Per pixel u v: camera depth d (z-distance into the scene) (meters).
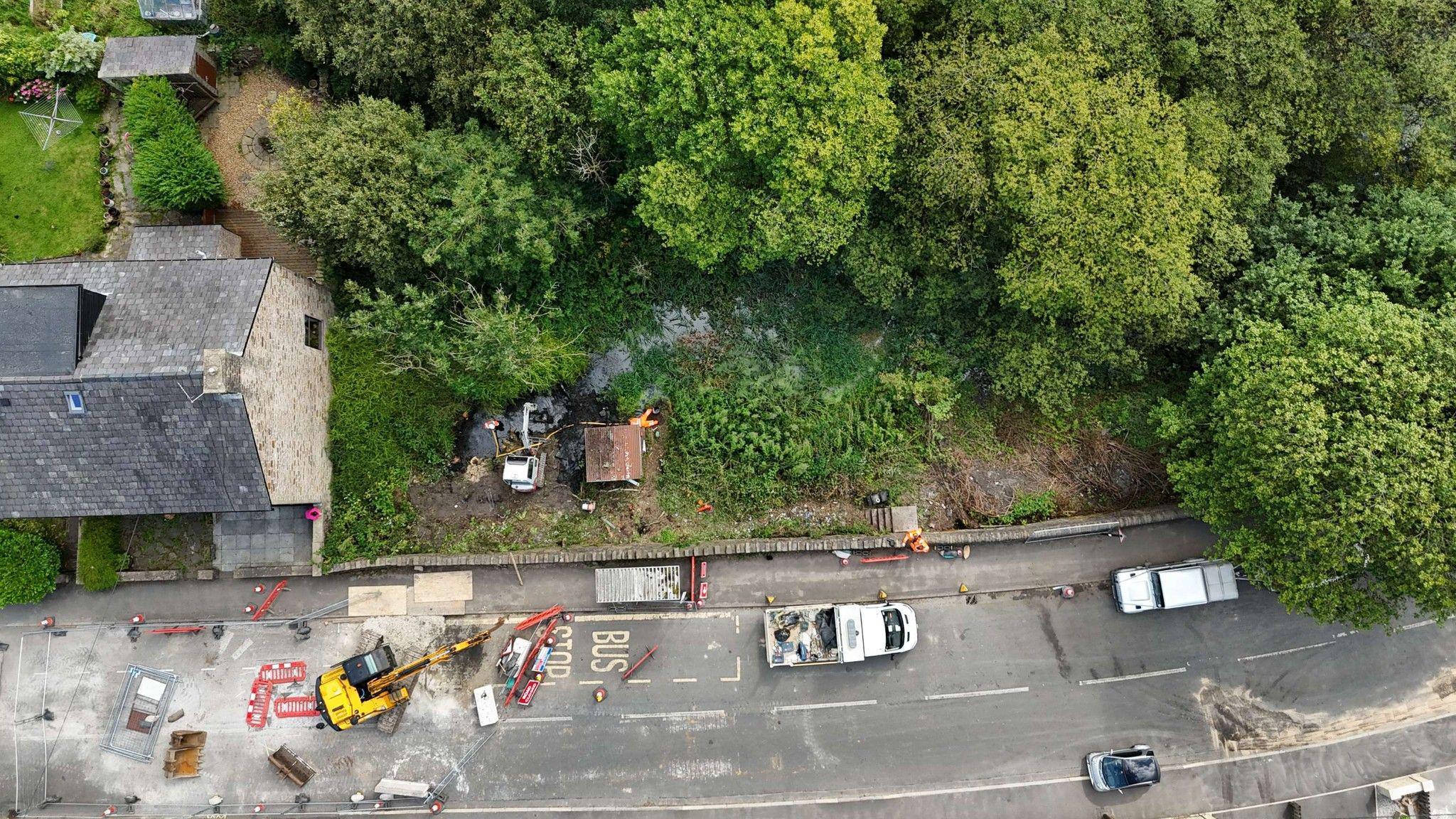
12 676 31.53
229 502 27.84
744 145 25.67
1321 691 32.78
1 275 27.02
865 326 34.97
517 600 32.44
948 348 34.19
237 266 27.67
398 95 31.52
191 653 31.84
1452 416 24.89
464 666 31.97
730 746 31.97
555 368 32.81
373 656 30.20
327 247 30.31
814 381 34.53
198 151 31.70
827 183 27.38
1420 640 33.03
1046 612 32.88
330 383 32.22
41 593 30.88
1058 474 33.97
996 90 27.02
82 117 33.25
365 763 31.52
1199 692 32.75
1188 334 30.20
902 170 28.72
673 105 26.06
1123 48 28.92
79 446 26.66
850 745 32.06
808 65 25.02
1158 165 27.08
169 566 31.97
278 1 31.88
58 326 25.61
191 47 32.06
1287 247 29.34
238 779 31.36
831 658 31.31
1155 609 32.31
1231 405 27.73
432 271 30.78
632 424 33.06
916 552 32.94
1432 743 32.50
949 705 32.34
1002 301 30.50
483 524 33.19
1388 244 27.95
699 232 28.03
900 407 34.19
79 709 31.44
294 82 34.19
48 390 25.55
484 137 29.42
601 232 33.88
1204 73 29.42
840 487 33.62
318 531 31.69
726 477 33.25
